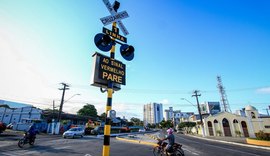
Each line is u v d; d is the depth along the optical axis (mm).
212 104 71375
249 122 38219
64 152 10195
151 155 10070
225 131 39562
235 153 11758
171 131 8961
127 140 21844
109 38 5191
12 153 9375
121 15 5883
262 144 17531
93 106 72375
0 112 39750
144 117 150125
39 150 10773
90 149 11641
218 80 60562
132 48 5961
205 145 17109
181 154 8836
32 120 31891
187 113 112500
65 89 31641
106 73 5109
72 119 44875
